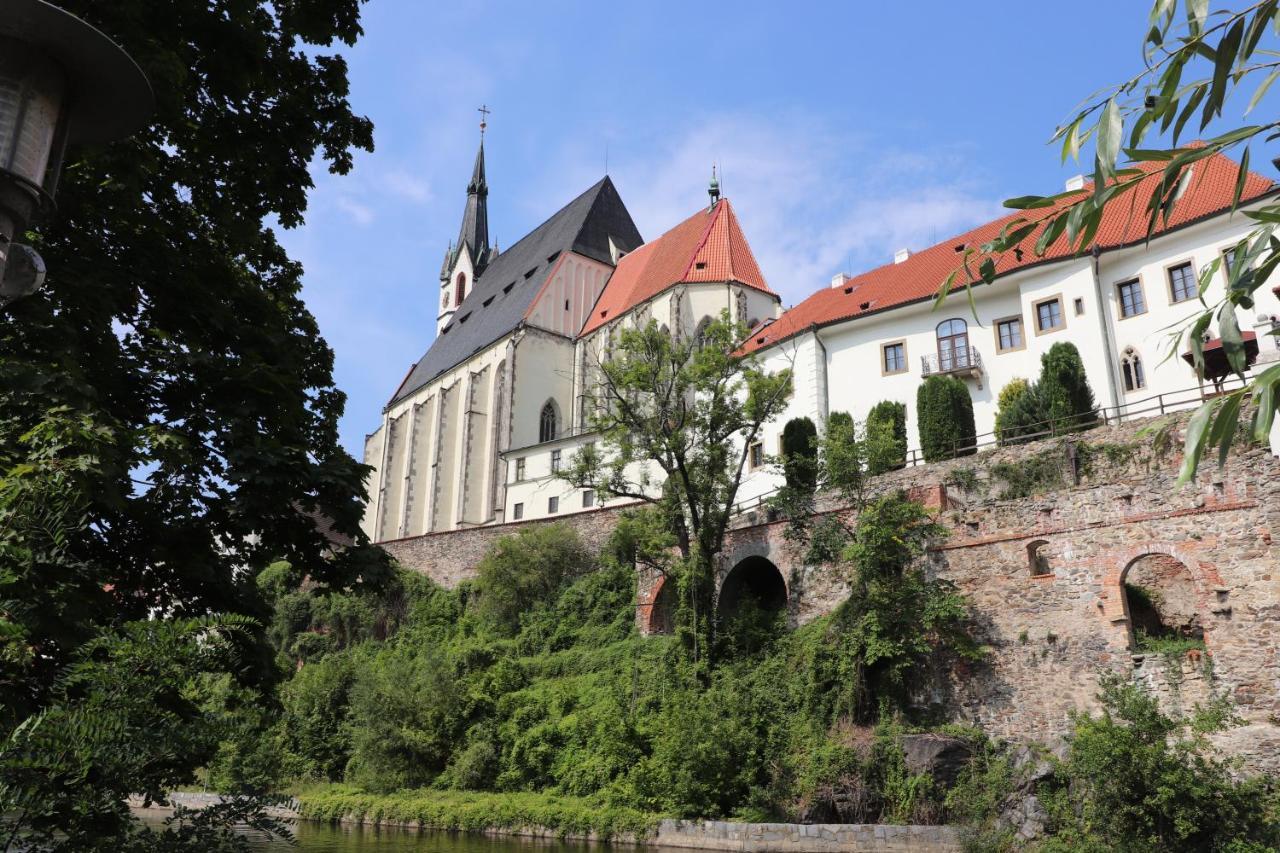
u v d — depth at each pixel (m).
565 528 50.22
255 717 10.01
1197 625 26.88
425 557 56.50
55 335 11.84
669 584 40.47
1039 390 38.16
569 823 30.33
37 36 6.45
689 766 29.03
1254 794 20.08
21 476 8.27
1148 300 37.69
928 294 44.25
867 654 28.53
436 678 41.25
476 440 75.88
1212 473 25.00
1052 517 27.67
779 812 26.97
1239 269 5.82
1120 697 22.23
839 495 35.53
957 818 24.44
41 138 6.51
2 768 5.89
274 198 16.39
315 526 13.49
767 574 39.25
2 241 6.33
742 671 33.50
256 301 15.77
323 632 56.09
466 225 114.56
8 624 6.66
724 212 69.81
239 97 14.90
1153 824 20.44
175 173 15.38
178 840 8.02
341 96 16.67
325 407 17.00
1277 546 23.45
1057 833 22.50
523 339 75.75
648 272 74.56
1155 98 6.16
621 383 39.03
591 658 40.75
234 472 12.12
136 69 6.75
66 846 6.92
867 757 26.69
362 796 38.34
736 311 63.47
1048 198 6.45
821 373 46.62
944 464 35.09
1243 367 5.75
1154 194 6.07
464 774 37.03
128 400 13.30
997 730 26.83
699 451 39.72
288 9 15.92
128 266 14.18
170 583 12.61
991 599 28.28
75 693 7.70
